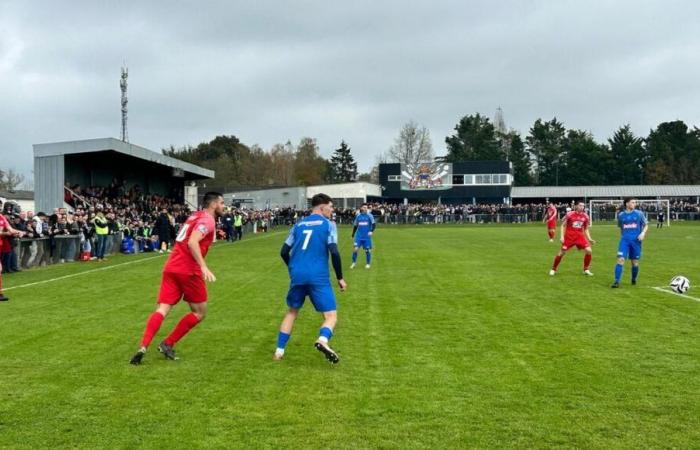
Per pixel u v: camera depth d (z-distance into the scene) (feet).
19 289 46.60
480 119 380.58
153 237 94.38
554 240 107.55
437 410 18.47
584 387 20.65
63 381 21.63
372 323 32.14
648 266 61.21
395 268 60.49
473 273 55.42
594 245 93.50
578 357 24.70
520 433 16.69
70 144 94.58
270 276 54.95
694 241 103.19
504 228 170.09
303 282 24.02
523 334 29.22
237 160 378.32
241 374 22.48
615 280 45.93
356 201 246.06
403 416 17.98
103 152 107.96
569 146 364.99
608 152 343.26
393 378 21.83
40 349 26.50
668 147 345.10
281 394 20.06
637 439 16.25
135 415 18.17
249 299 40.91
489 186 262.06
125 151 99.30
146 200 132.36
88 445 15.99
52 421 17.71
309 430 16.93
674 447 15.75
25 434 16.75
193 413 18.31
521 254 77.05
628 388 20.53
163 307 24.68
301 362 24.22
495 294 42.39
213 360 24.58
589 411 18.34
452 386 20.83
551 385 20.88
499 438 16.35
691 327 30.71
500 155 369.91
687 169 336.70
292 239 24.61
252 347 26.89
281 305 38.34
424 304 38.29
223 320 33.24
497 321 32.53
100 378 22.02
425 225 199.21
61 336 29.14
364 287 46.44
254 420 17.70
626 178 341.82
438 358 24.67
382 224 207.72
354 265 61.67
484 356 24.95
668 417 17.83
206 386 20.99
